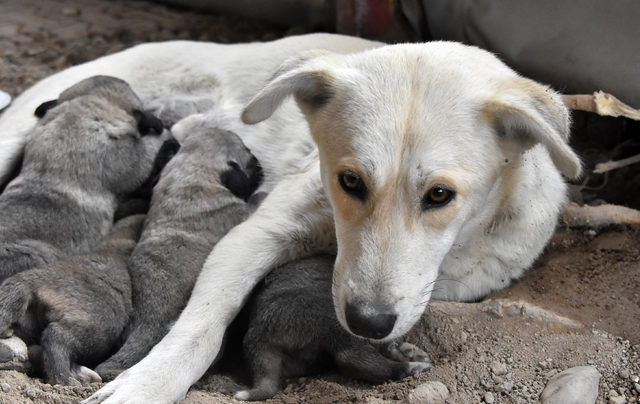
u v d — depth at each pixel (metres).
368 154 1.10
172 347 1.17
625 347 1.17
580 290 1.26
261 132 1.41
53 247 1.26
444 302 1.24
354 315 1.08
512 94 1.12
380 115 1.11
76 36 1.95
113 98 1.36
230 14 2.00
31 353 1.16
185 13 2.07
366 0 1.59
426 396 1.12
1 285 1.16
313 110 1.18
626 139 1.49
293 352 1.17
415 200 1.10
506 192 1.20
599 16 1.36
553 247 1.34
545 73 1.42
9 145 1.40
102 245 1.26
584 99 1.34
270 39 1.89
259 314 1.17
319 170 1.26
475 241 1.23
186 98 1.47
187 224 1.25
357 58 1.17
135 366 1.15
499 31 1.43
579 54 1.38
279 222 1.25
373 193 1.10
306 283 1.18
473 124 1.11
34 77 1.79
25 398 1.11
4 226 1.24
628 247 1.31
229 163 1.31
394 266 1.09
